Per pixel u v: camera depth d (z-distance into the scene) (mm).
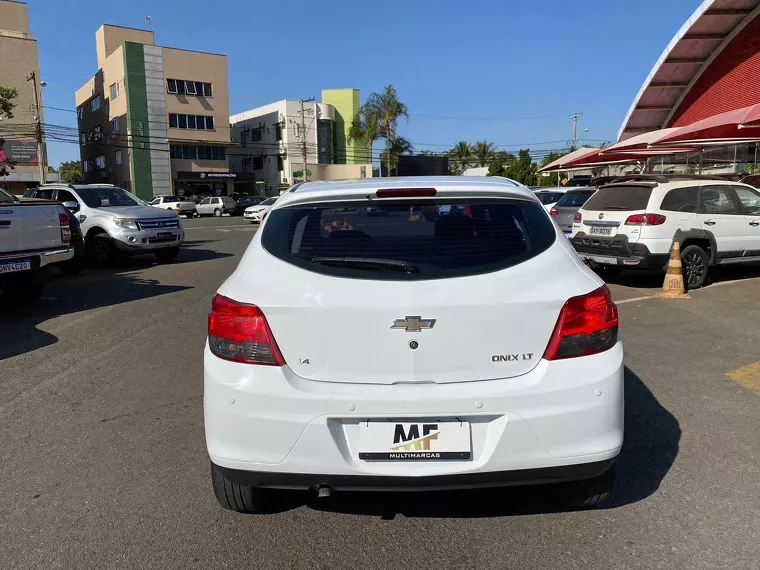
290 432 2504
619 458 3648
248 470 2564
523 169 59281
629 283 9945
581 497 2953
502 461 2504
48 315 7988
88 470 3623
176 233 13656
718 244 9219
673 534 2848
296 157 61031
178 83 52500
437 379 2516
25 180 45188
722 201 9359
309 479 2541
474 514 3074
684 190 9125
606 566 2621
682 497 3178
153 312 8109
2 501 3277
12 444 4008
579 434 2531
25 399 4859
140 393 4961
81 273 12117
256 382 2529
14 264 7801
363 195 2814
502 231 2732
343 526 2992
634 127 28328
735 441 3846
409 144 49094
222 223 31703
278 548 2814
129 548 2826
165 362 5805
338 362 2521
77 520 3074
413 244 2658
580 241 9938
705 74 24281
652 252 8883
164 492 3352
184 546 2838
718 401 4535
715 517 2979
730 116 12203
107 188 14484
